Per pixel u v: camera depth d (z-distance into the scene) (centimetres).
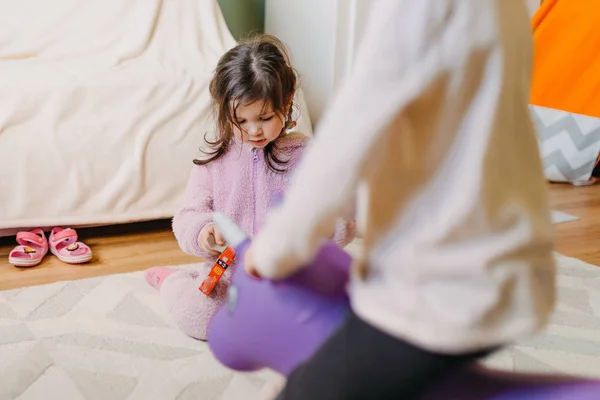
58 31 204
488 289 54
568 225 201
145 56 203
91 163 171
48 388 108
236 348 73
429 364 56
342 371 59
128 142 175
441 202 55
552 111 245
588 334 132
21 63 188
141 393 108
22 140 164
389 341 57
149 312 135
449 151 55
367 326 59
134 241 178
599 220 207
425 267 55
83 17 208
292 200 55
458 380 60
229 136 121
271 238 56
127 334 126
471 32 53
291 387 62
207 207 126
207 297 124
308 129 199
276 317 68
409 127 56
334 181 53
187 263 164
